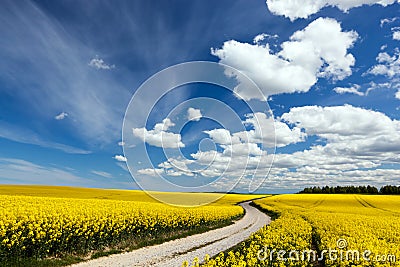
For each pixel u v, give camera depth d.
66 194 50.38
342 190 118.25
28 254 13.30
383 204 62.16
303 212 37.06
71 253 14.70
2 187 60.31
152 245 18.28
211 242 19.59
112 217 18.42
